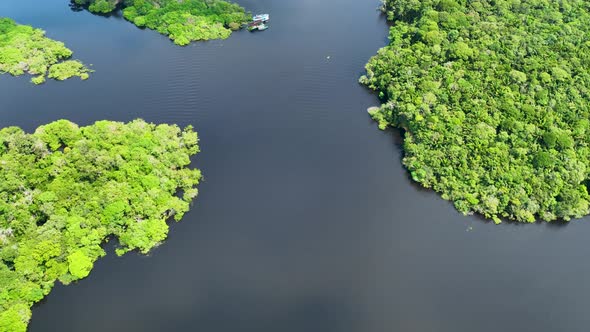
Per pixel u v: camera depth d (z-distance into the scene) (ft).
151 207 531.91
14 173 534.78
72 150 566.77
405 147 610.65
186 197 561.84
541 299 475.31
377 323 456.04
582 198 553.64
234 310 464.65
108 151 575.79
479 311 465.47
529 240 529.45
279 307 467.11
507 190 550.36
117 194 529.86
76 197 525.34
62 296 472.44
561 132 580.71
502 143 579.89
